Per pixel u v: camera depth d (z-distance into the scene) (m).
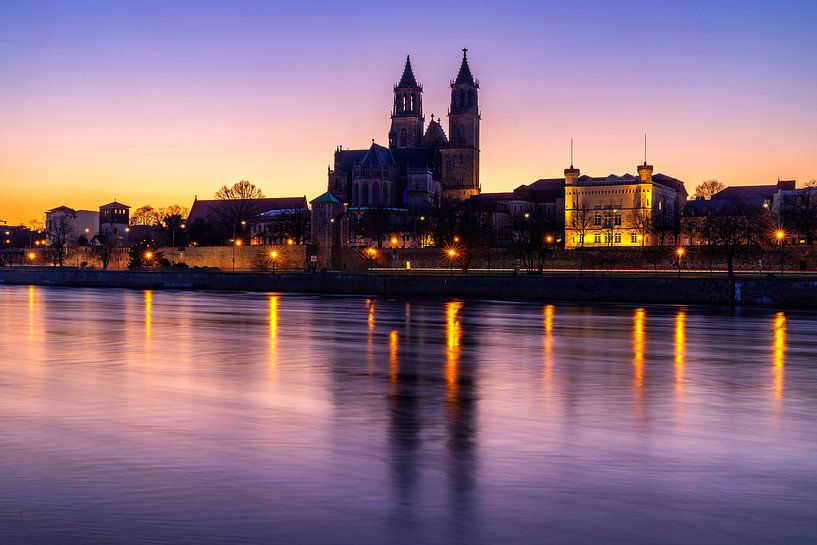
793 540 18.09
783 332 67.25
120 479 22.47
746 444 26.92
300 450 25.84
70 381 40.38
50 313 89.69
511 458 24.91
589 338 62.38
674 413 32.38
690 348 55.97
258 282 144.38
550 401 35.06
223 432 28.45
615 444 26.84
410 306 101.00
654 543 17.92
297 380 41.00
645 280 107.62
